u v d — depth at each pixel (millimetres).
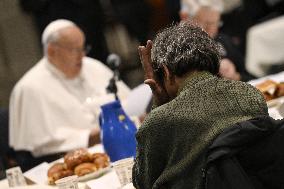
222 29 11031
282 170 3371
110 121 5320
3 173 6094
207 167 3332
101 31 10930
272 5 11156
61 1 10500
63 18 10547
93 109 7117
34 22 12367
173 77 3693
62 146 7438
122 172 4574
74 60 7676
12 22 12406
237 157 3375
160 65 3705
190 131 3457
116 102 5375
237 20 11094
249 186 3297
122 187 4453
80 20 10648
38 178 5293
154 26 11711
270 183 3379
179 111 3510
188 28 3746
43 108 7570
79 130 7523
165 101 3820
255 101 3535
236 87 3578
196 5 8266
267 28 10195
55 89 7668
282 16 10984
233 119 3439
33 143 7512
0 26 12398
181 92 3602
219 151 3307
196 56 3633
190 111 3494
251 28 10383
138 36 11711
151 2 11633
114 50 12195
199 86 3568
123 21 11570
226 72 8062
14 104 7668
